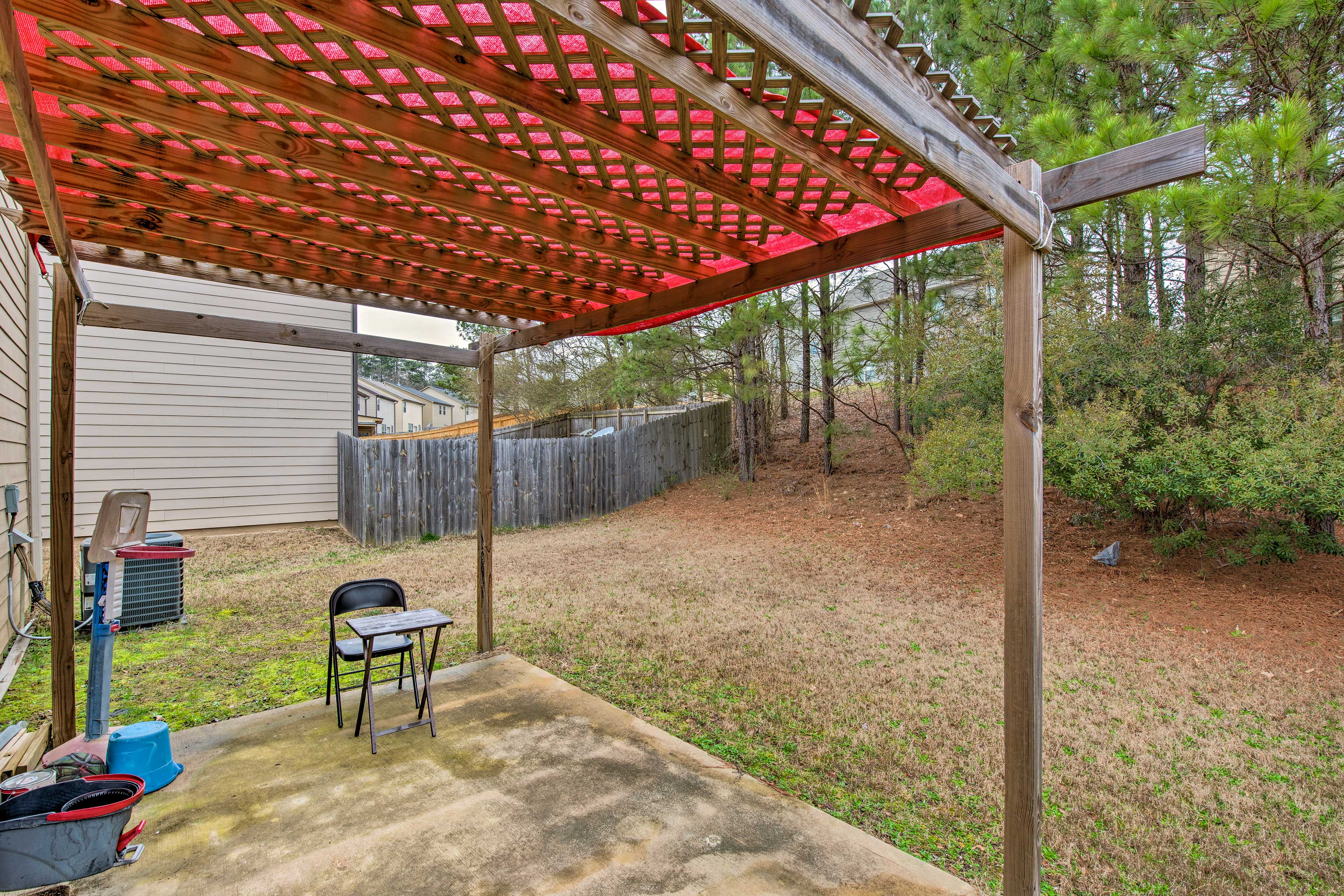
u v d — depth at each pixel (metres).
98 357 8.22
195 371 8.91
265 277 3.58
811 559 7.38
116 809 2.18
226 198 2.59
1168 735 3.35
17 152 2.20
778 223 2.49
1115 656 4.42
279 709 3.57
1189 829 2.57
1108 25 4.74
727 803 2.64
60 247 2.51
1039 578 1.87
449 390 36.25
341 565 7.70
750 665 4.31
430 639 4.90
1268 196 3.90
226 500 9.20
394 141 2.01
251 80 1.65
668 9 1.34
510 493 10.64
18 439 4.96
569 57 1.63
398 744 3.14
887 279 9.28
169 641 4.89
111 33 1.46
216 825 2.45
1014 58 5.52
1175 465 5.12
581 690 3.88
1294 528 5.46
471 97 1.81
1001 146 1.89
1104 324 5.79
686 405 14.32
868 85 1.37
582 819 2.51
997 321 6.54
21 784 2.29
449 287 3.62
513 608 5.75
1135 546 6.48
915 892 2.11
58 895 2.04
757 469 12.00
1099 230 5.47
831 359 9.24
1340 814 2.65
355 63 1.68
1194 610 5.12
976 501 8.56
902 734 3.33
